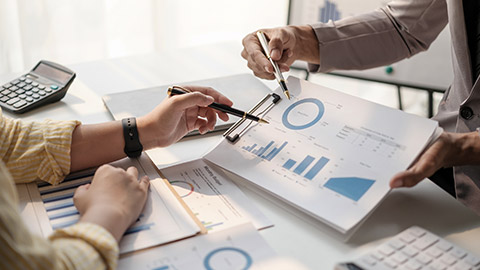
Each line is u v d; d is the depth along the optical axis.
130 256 0.66
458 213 0.76
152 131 0.87
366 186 0.74
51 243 0.61
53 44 1.91
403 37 1.21
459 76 1.05
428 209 0.77
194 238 0.69
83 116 1.03
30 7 1.82
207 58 1.32
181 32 2.18
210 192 0.80
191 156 0.91
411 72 1.95
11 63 1.89
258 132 0.89
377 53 1.20
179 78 1.20
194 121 0.94
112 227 0.66
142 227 0.71
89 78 1.19
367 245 0.70
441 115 1.12
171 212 0.74
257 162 0.84
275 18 2.33
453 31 1.01
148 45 2.12
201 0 2.15
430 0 1.16
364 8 1.94
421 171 0.72
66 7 1.88
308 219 0.75
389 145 0.78
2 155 0.82
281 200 0.79
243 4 2.25
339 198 0.74
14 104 1.04
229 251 0.67
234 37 2.30
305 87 0.92
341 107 0.86
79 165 0.85
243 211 0.76
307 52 1.15
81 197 0.73
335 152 0.80
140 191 0.75
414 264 0.63
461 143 0.78
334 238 0.71
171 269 0.64
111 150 0.86
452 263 0.64
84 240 0.62
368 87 2.49
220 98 0.96
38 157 0.82
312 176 0.78
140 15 2.05
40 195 0.79
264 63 0.99
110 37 2.06
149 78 1.20
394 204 0.78
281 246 0.69
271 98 0.93
